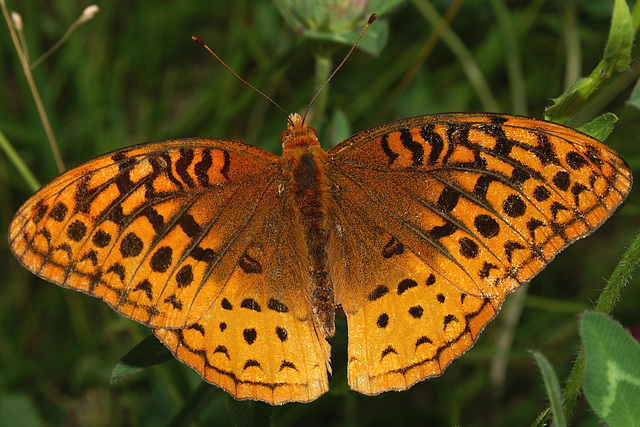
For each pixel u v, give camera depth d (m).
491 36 0.38
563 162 0.26
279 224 0.27
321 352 0.26
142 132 0.38
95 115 0.37
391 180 0.27
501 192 0.26
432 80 0.38
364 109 0.37
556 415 0.24
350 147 0.27
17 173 0.36
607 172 0.25
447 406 0.33
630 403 0.25
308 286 0.27
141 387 0.34
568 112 0.26
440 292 0.26
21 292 0.34
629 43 0.26
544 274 0.35
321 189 0.27
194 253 0.26
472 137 0.26
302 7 0.30
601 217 0.26
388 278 0.26
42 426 0.33
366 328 0.26
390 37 0.38
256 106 0.37
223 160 0.27
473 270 0.26
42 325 0.34
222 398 0.33
